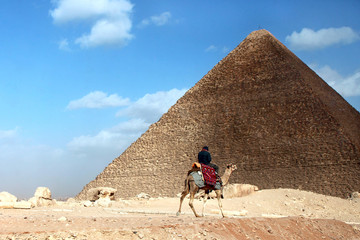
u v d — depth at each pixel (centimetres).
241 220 3177
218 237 2795
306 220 3806
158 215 3712
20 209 3775
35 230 2478
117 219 2905
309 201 6662
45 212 3628
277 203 6288
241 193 7219
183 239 2634
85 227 2598
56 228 2544
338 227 4003
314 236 3550
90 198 6756
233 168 3694
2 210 3588
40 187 4731
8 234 2348
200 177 3388
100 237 2455
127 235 2522
